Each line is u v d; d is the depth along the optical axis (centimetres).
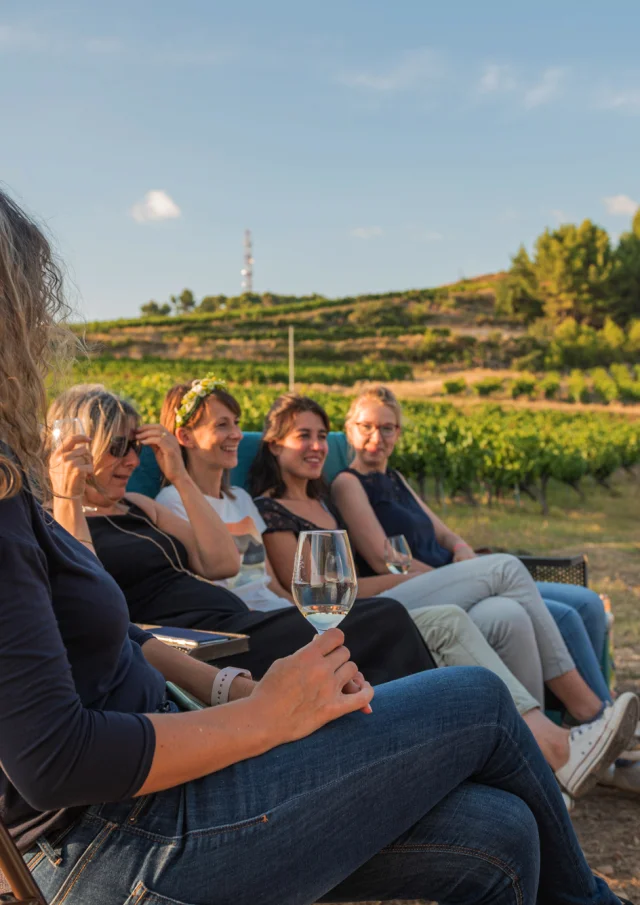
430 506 1457
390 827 135
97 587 125
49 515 128
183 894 119
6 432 116
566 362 6881
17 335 116
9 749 106
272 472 353
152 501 288
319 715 130
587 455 1723
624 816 282
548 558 381
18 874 100
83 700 125
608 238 8212
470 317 8762
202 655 207
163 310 11212
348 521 362
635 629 556
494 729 148
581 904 160
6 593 107
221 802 122
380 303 8912
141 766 113
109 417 263
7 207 119
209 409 316
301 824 125
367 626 240
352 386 5650
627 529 1205
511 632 286
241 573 313
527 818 144
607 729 251
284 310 8738
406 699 142
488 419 2653
